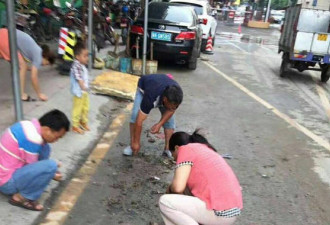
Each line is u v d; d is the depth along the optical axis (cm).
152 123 596
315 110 770
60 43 784
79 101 489
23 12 998
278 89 923
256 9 3722
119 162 452
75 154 451
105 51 1116
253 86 927
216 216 274
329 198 418
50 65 831
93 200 367
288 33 1073
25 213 323
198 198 279
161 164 458
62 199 361
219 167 280
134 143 450
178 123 607
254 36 2316
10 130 311
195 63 1038
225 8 3700
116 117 601
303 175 468
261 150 534
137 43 935
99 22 1091
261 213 376
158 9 1005
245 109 725
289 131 625
